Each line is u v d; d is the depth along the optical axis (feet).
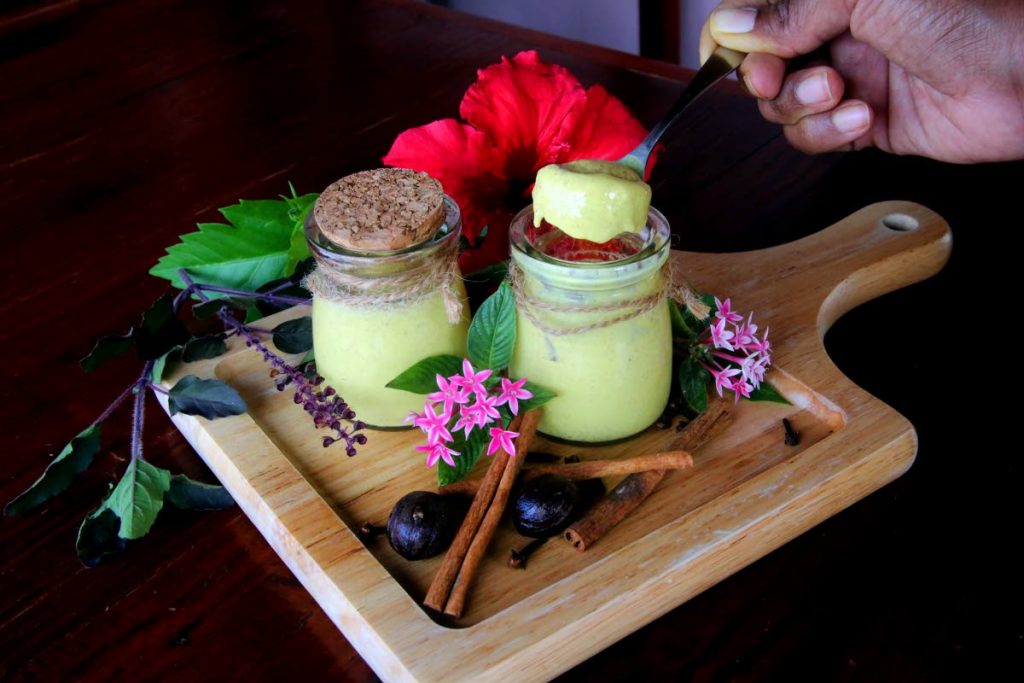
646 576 2.04
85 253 3.33
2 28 4.71
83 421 2.67
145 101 4.20
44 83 4.35
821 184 3.50
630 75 4.15
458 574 2.12
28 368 2.86
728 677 1.93
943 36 2.86
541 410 2.44
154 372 2.68
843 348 2.79
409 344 2.38
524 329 2.39
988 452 2.41
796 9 2.96
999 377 2.64
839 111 3.17
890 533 2.23
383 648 1.92
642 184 2.22
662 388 2.46
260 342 2.77
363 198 2.33
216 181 3.66
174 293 3.13
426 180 2.39
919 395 2.59
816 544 2.23
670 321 2.52
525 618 1.97
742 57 3.12
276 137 3.91
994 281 3.01
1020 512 2.25
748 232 3.27
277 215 2.88
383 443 2.54
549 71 2.88
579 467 2.35
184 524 2.35
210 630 2.07
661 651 2.01
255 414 2.64
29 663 2.00
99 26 4.77
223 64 4.44
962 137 3.27
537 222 2.25
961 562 2.14
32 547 2.29
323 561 2.11
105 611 2.12
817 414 2.55
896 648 1.96
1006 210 3.31
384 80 4.25
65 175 3.75
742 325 2.63
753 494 2.22
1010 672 1.90
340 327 2.37
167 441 2.62
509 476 2.29
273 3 4.94
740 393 2.51
